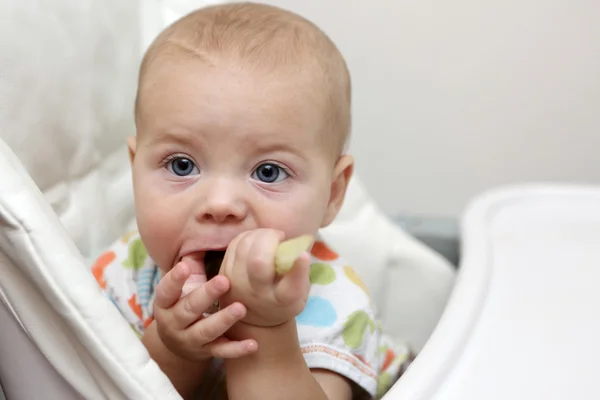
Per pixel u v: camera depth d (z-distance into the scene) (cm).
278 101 51
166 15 76
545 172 110
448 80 108
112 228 70
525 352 52
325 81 55
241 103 50
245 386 46
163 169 52
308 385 48
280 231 47
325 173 55
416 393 46
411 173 113
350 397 56
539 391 47
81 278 39
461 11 104
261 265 41
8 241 38
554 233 78
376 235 86
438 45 106
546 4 103
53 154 60
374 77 109
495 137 109
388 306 87
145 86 54
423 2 105
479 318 57
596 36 103
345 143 62
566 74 105
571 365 51
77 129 63
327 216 61
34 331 41
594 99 105
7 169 39
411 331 87
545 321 57
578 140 108
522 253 72
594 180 109
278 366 47
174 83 51
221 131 50
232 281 43
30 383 45
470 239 73
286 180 52
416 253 87
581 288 64
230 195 50
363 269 84
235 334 46
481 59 106
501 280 65
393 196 114
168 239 52
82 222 65
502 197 86
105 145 68
